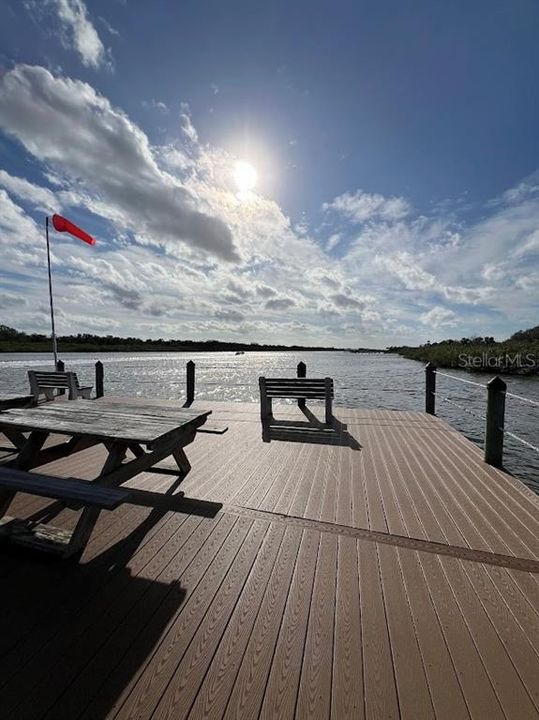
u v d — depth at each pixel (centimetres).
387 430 511
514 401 1311
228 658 139
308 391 552
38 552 206
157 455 281
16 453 390
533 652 142
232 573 191
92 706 120
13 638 148
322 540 225
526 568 197
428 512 264
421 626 156
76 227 792
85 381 2030
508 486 313
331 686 128
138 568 195
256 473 342
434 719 117
